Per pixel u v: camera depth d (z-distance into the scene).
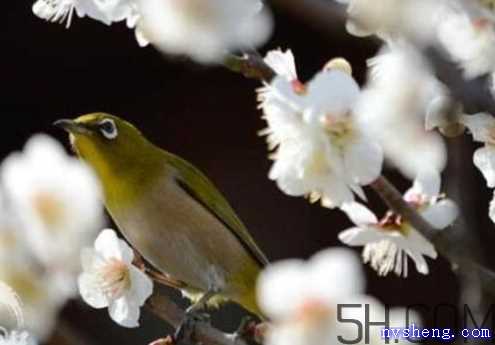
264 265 2.45
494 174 2.25
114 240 2.28
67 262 2.18
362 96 2.20
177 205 2.45
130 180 2.45
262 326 2.29
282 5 2.17
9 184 2.18
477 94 2.18
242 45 2.20
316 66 2.77
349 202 2.21
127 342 2.63
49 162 2.18
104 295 2.28
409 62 2.20
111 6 2.24
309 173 2.21
